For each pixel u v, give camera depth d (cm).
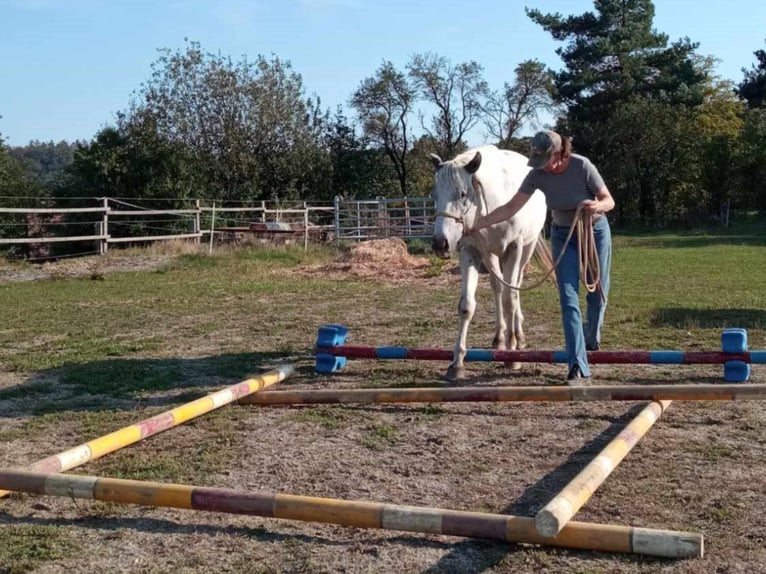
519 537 343
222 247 2273
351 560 347
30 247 2431
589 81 4594
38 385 699
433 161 645
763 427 532
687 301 1171
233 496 375
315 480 450
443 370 735
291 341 910
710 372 704
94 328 1022
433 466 470
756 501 404
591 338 682
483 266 739
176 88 3722
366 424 559
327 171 4028
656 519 384
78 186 2831
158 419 515
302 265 1914
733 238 3027
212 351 852
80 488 394
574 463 470
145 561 349
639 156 4388
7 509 411
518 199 634
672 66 4856
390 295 1352
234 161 3684
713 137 4344
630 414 569
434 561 344
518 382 677
